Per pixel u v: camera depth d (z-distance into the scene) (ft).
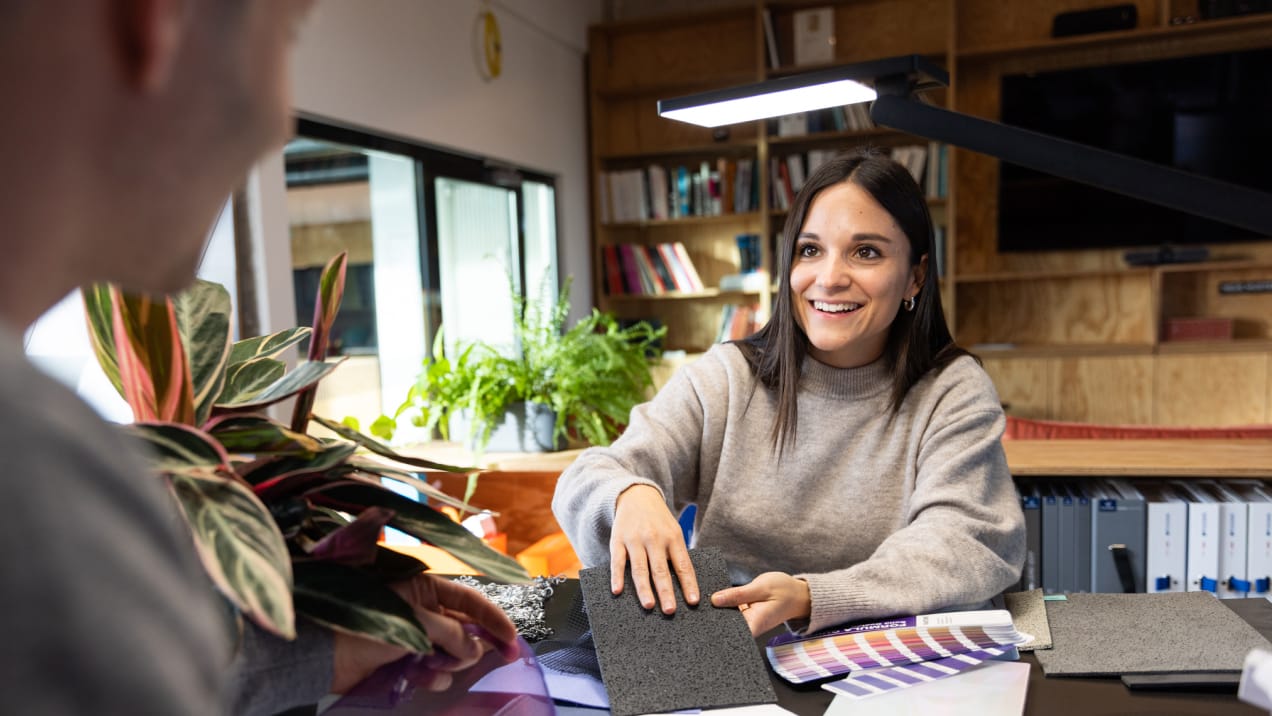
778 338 4.04
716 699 2.10
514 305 8.72
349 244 8.50
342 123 8.16
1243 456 5.41
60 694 0.54
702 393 4.21
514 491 6.73
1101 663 2.32
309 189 7.91
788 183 13.06
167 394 1.65
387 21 8.71
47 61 0.65
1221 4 11.30
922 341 3.91
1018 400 12.30
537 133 12.21
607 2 14.37
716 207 13.33
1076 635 2.53
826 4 13.15
